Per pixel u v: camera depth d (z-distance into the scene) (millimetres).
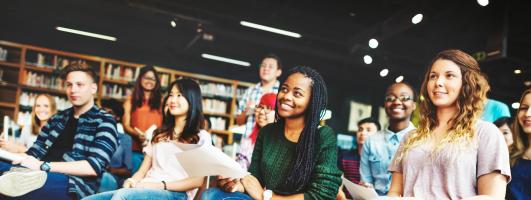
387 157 3250
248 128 4363
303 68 2137
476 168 1794
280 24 9320
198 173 1929
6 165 2396
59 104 8430
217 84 9781
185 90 2695
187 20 9062
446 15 7789
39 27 9711
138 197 2148
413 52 10094
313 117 2035
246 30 10352
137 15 9898
